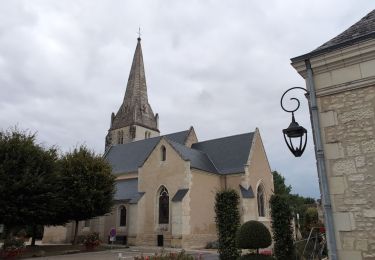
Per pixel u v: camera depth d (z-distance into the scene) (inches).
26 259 747.4
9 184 820.6
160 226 1108.5
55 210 927.7
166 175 1142.3
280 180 2042.3
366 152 313.9
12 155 852.6
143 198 1171.9
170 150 1160.8
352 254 303.0
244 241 544.1
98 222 1251.8
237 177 1205.7
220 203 625.6
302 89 346.6
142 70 2559.1
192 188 1088.8
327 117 340.8
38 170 878.4
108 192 1079.0
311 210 1133.1
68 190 1008.2
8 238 837.8
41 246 1002.1
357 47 321.4
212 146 1417.3
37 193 865.5
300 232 1085.8
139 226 1134.4
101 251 915.4
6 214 818.2
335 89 337.7
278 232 590.6
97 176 1053.8
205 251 937.5
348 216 311.7
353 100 329.4
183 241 1003.3
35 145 938.1
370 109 318.7
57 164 968.9
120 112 2374.5
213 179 1203.9
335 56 335.9
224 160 1302.9
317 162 336.2
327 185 327.6
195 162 1187.3
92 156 1114.7
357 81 326.0
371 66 321.1
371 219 299.9
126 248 1006.4
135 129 2207.2
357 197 310.8
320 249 628.1
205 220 1113.4
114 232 877.8
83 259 734.5
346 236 309.3
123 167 1531.7
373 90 319.9
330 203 322.7
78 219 1058.7
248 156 1246.3
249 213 1127.0
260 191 1291.8
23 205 839.7
